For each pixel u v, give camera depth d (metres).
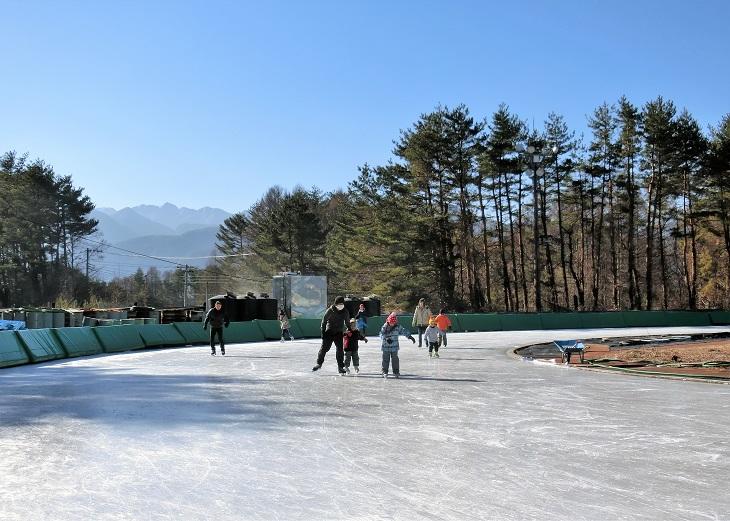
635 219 74.31
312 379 17.09
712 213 67.00
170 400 13.22
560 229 73.94
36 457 8.32
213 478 7.35
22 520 5.91
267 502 6.47
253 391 14.64
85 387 15.33
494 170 68.44
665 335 37.72
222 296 42.44
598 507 6.35
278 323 39.81
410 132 69.38
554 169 71.88
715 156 65.94
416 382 16.47
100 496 6.66
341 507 6.32
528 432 10.02
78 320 44.72
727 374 18.02
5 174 78.56
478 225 72.25
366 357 24.56
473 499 6.60
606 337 37.12
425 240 66.94
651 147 68.25
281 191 120.38
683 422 10.93
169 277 141.88
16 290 77.69
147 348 30.48
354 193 81.12
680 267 80.38
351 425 10.54
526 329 49.34
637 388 15.40
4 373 18.78
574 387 15.56
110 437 9.55
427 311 29.92
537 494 6.78
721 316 57.91
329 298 81.00
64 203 83.12
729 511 6.25
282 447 8.92
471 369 19.94
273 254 89.31
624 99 69.62
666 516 6.11
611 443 9.27
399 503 6.46
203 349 29.95
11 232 76.31
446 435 9.77
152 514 6.09
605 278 83.31
